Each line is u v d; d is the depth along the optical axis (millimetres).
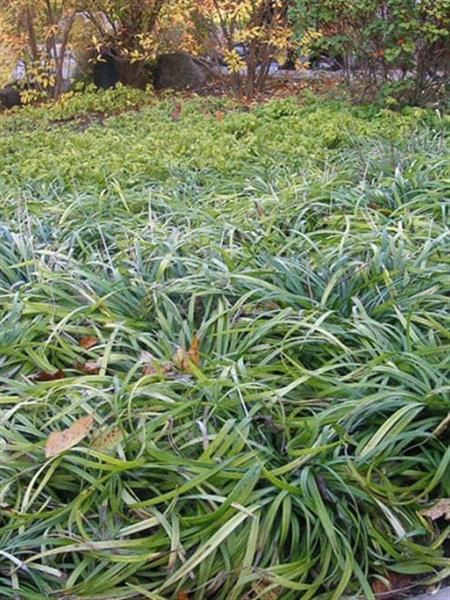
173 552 2203
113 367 2914
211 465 2371
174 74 9805
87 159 5672
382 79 7246
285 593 2240
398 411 2516
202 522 2258
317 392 2709
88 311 3141
